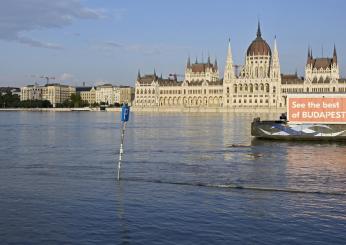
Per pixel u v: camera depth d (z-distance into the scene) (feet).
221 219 82.74
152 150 205.98
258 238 72.33
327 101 245.45
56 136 299.58
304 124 249.75
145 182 118.93
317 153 190.80
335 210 89.66
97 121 582.76
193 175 131.54
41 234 74.18
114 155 184.34
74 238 72.28
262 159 170.81
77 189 108.68
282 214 86.28
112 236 73.26
